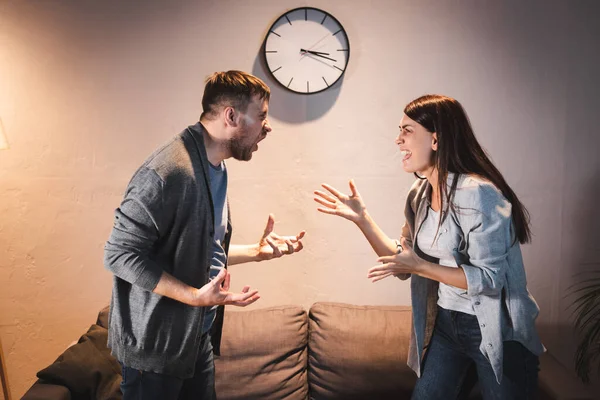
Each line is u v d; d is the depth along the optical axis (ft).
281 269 9.25
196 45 8.64
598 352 8.86
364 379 7.95
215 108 5.49
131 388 5.53
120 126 8.75
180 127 8.80
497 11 8.79
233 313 8.41
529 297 6.18
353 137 8.95
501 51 8.87
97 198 8.89
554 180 9.18
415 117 6.11
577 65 8.95
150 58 8.64
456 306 6.35
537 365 6.29
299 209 9.09
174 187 5.15
